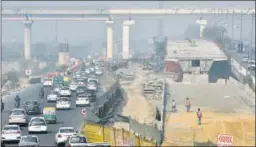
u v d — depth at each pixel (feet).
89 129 412.36
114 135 398.21
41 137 471.21
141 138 403.95
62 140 419.33
